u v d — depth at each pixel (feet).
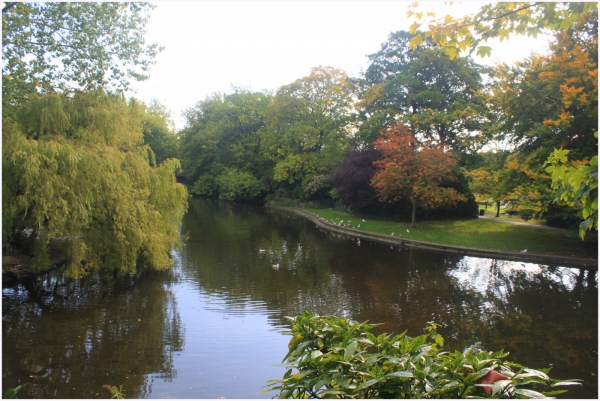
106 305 42.63
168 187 56.34
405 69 119.03
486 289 49.52
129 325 37.22
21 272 48.29
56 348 32.14
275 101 155.94
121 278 52.95
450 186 105.19
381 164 97.35
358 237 90.94
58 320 38.04
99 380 27.22
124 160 49.26
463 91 111.86
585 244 70.23
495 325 37.55
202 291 47.91
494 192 74.38
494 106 74.28
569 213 68.85
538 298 45.80
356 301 44.78
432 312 41.16
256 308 42.27
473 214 108.47
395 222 105.70
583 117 58.49
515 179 69.82
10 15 40.27
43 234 46.39
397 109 116.37
